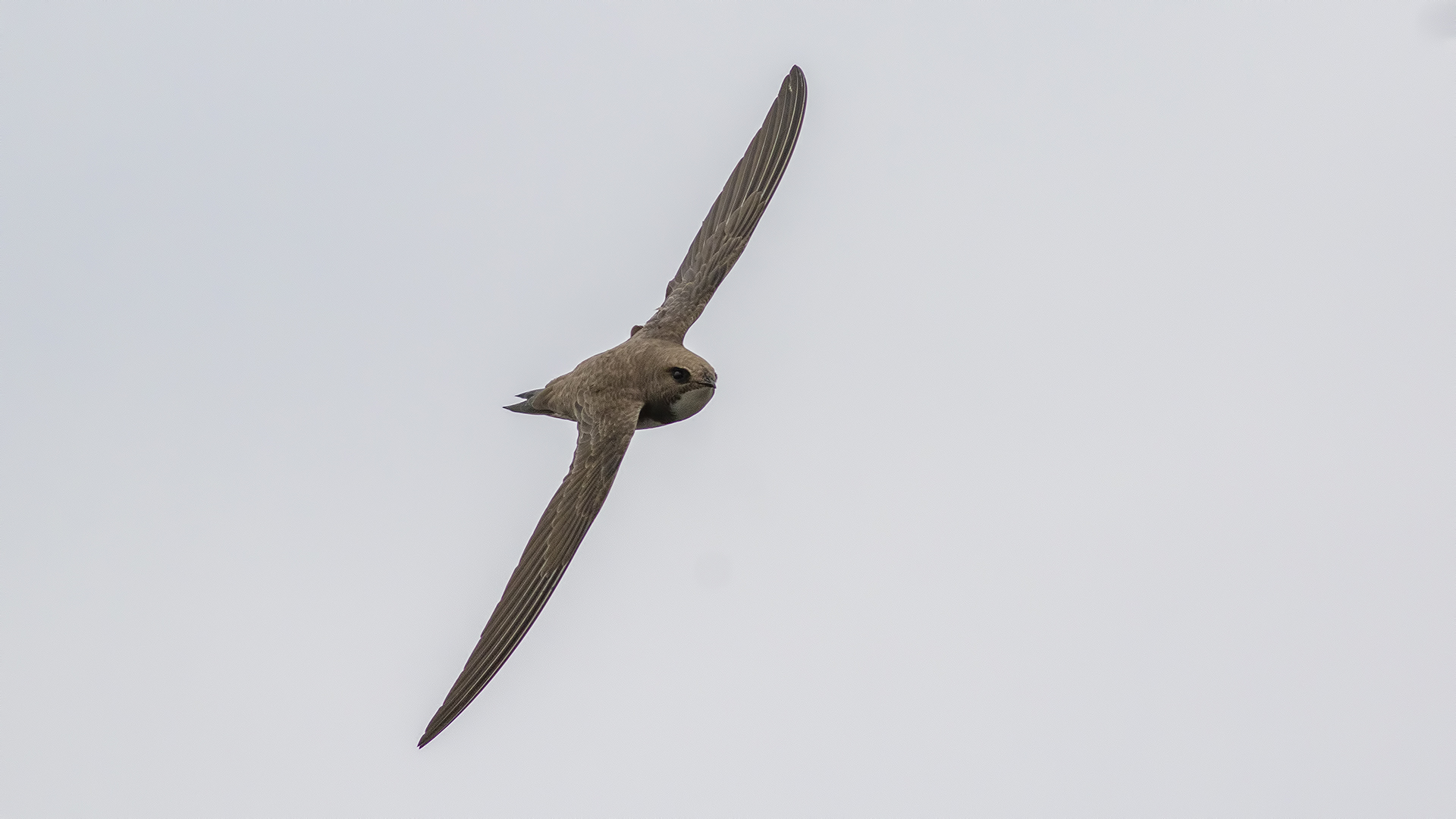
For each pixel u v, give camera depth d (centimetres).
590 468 1244
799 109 1467
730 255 1409
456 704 1110
